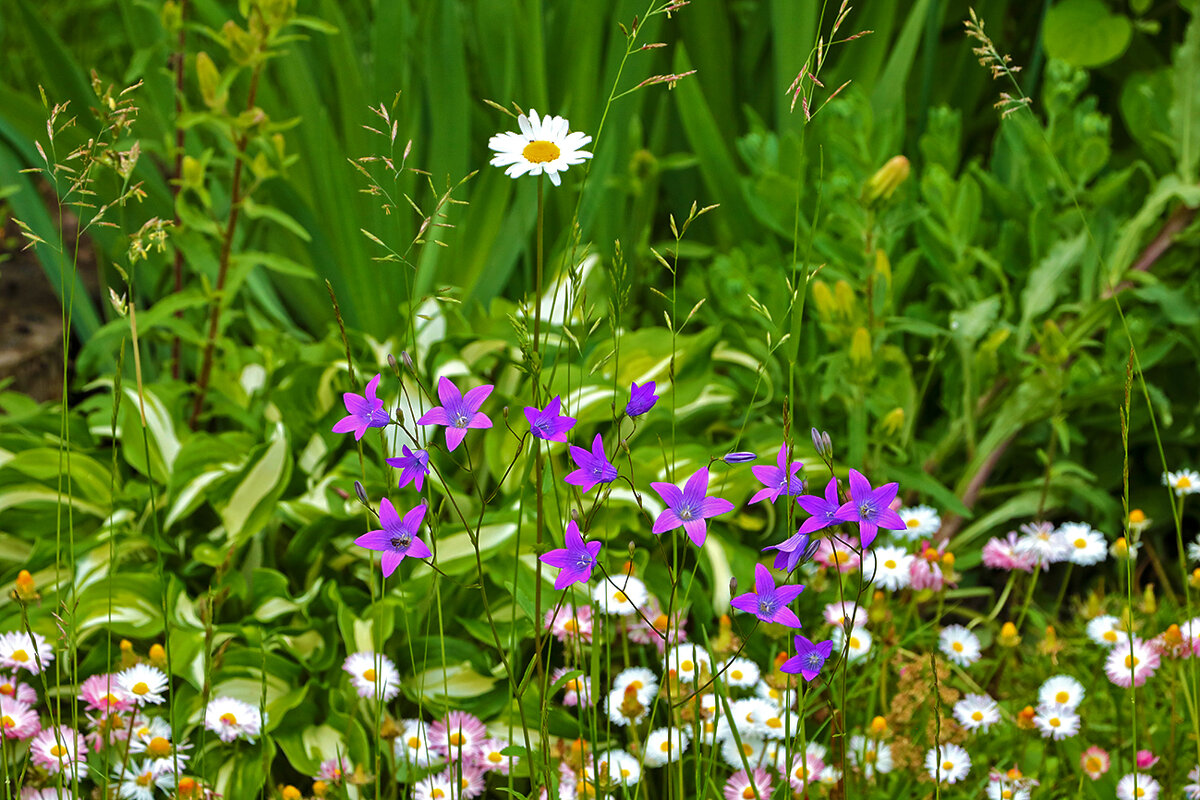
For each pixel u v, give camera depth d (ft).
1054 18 10.98
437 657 8.21
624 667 8.48
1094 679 8.21
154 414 9.62
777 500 9.86
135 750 7.76
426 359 9.45
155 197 11.36
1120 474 10.82
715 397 10.01
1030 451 10.94
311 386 9.92
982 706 7.97
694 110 11.30
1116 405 10.26
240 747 8.04
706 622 8.35
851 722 8.23
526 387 9.46
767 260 11.22
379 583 8.45
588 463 6.97
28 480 8.76
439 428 9.49
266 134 9.73
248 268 9.75
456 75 10.98
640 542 8.85
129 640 8.21
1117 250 10.35
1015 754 8.09
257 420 10.05
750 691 8.27
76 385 10.75
